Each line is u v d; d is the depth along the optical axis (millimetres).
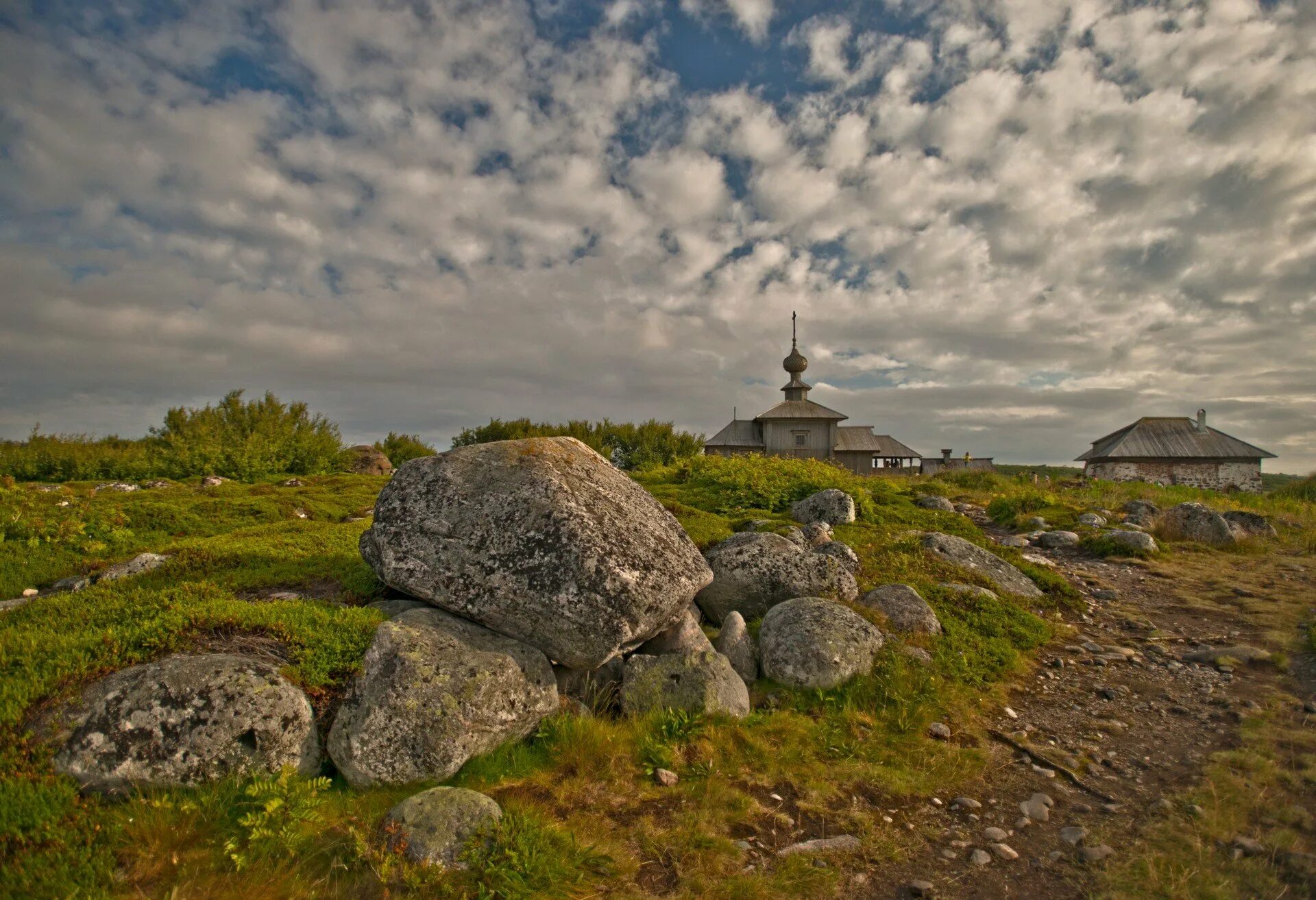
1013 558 12125
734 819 4762
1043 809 4992
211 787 4371
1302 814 4762
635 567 6141
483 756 5156
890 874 4309
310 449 26797
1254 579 11383
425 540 6246
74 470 21969
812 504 13328
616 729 5727
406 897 3721
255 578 7840
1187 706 6766
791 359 47031
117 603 6367
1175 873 4176
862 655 6953
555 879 3984
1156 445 39594
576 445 7680
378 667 5098
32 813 3895
